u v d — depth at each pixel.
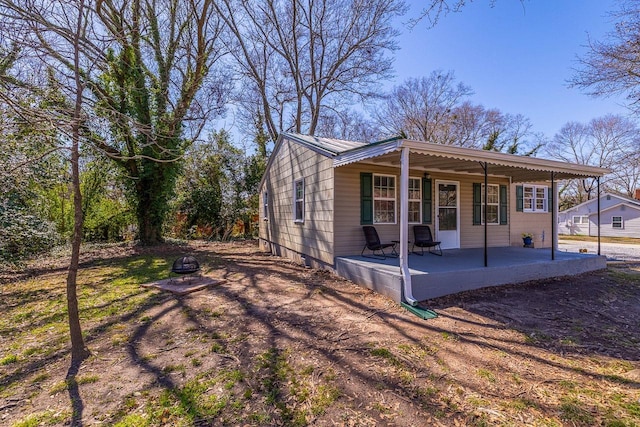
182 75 10.53
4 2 3.25
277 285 6.08
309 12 16.58
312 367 2.92
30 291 5.72
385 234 7.54
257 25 16.11
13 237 7.12
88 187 12.39
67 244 11.06
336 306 4.75
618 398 2.45
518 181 9.85
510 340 3.54
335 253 6.91
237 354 3.21
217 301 5.04
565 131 27.75
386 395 2.49
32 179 7.30
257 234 16.77
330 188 6.98
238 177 16.48
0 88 3.45
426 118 22.98
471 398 2.44
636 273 7.27
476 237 8.98
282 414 2.28
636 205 20.56
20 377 2.81
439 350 3.27
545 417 2.21
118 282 6.32
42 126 3.44
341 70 17.41
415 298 4.89
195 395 2.50
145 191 11.59
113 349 3.36
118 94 10.08
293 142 9.12
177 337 3.66
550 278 6.45
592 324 4.09
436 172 8.34
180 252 10.80
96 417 2.25
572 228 25.28
